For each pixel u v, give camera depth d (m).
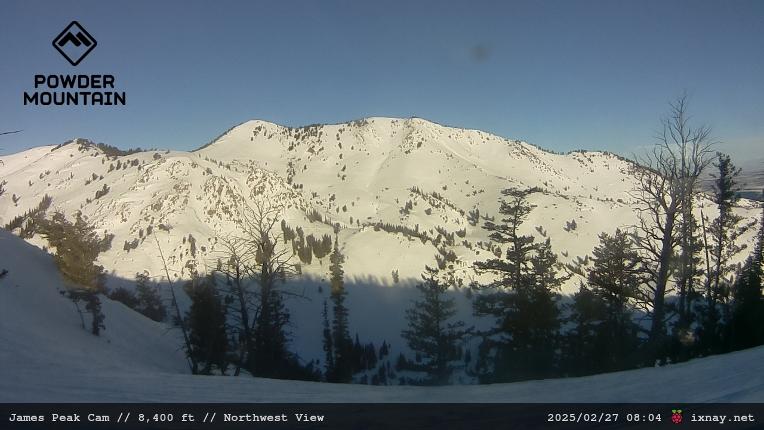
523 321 20.88
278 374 23.97
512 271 23.61
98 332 31.08
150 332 39.12
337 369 44.28
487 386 9.99
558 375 18.70
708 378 8.60
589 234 160.00
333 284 92.12
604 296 21.25
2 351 12.74
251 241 22.16
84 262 37.78
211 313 26.67
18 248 38.72
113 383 9.04
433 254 148.00
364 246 151.62
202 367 29.67
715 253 24.06
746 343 16.56
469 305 97.31
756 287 20.03
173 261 114.88
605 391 8.48
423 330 31.52
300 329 100.00
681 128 17.97
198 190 160.25
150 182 162.50
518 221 24.22
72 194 181.38
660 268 18.34
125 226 137.88
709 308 20.30
